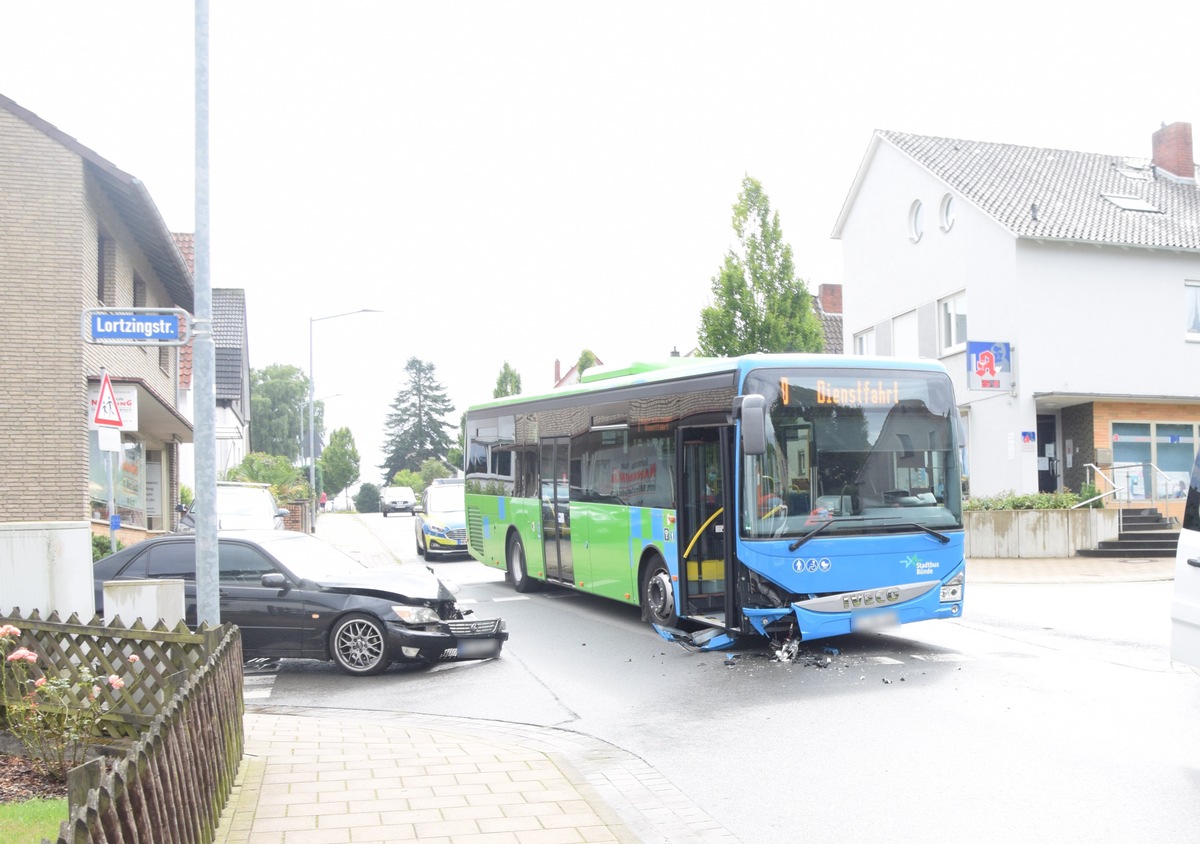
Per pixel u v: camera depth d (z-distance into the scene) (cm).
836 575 1091
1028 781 658
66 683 684
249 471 4206
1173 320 2759
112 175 1927
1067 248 2672
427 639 1106
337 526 4503
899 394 1145
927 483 1144
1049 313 2650
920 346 3050
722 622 1156
